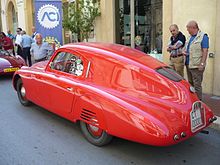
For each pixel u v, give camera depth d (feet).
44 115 21.06
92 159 14.69
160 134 12.89
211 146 16.35
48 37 38.14
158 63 16.55
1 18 84.53
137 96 14.66
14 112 21.86
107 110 14.40
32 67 21.86
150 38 35.96
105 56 16.39
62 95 17.21
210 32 25.95
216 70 25.77
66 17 40.96
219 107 22.15
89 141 16.35
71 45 18.63
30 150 15.75
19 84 22.91
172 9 29.68
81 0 40.06
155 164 14.29
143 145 16.19
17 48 44.14
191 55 21.42
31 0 65.87
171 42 23.94
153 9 35.17
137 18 37.45
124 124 13.75
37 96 19.85
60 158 14.82
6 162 14.48
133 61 15.78
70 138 17.15
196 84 21.67
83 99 15.70
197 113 14.96
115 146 16.03
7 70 34.83
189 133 14.05
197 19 26.76
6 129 18.67
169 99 14.62
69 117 17.01
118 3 39.88
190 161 14.62
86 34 41.19
